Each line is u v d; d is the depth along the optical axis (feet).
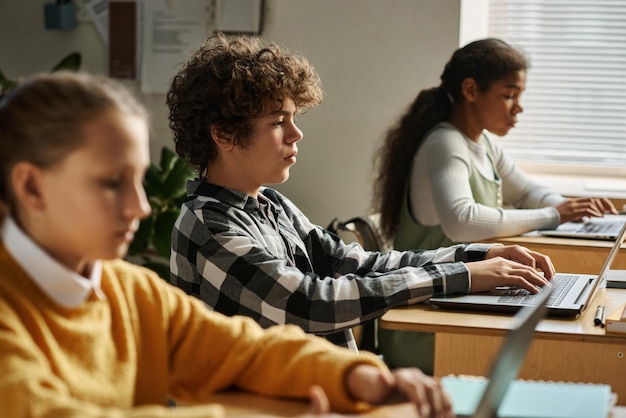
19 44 13.28
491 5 13.34
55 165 3.14
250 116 6.18
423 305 6.37
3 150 3.20
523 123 13.42
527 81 13.32
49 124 3.13
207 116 6.26
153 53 12.80
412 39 12.00
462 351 6.77
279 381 3.81
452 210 9.29
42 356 3.15
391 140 10.18
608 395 3.82
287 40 12.35
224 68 6.23
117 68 12.94
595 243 8.91
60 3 12.91
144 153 3.29
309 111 12.39
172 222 11.73
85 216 3.16
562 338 5.69
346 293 6.03
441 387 3.46
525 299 6.24
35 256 3.25
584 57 13.14
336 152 12.39
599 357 6.69
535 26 13.21
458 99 10.07
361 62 12.17
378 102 12.19
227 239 6.04
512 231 9.29
